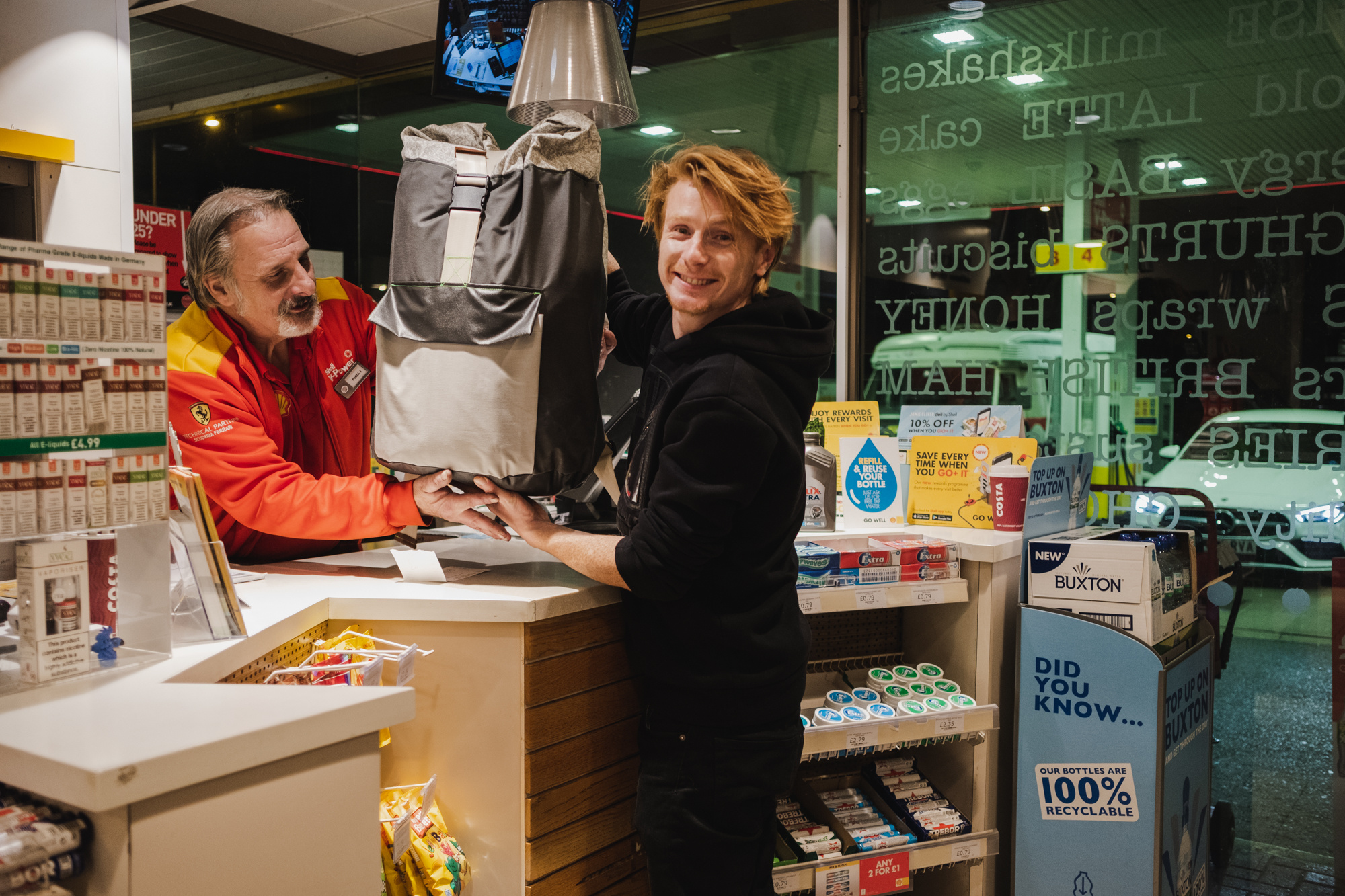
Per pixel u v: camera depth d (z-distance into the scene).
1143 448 3.08
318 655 1.65
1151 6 2.99
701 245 1.68
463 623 1.79
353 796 1.24
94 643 1.34
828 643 2.68
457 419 1.72
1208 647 2.64
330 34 4.34
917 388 3.50
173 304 4.25
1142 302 3.06
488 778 1.80
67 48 2.10
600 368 2.07
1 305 1.23
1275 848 2.95
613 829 1.98
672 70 3.97
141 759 0.99
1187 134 2.96
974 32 3.31
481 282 1.70
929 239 3.45
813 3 3.58
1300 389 2.82
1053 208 3.20
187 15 4.00
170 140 4.27
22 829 0.99
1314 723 2.87
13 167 2.04
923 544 2.47
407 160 1.82
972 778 2.51
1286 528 2.86
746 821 1.76
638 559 1.64
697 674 1.72
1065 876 2.43
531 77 2.15
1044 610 2.45
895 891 2.30
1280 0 2.79
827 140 3.62
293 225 2.06
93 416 1.32
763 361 1.67
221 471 1.91
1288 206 2.81
